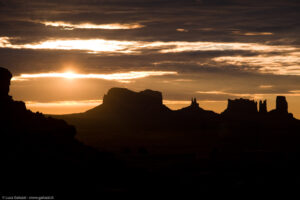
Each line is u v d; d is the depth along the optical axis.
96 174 77.06
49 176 68.75
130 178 81.69
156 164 117.06
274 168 119.12
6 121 81.12
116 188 72.62
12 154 71.12
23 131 80.25
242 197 81.69
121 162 90.44
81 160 79.31
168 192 77.75
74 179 70.69
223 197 80.19
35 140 79.25
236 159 139.50
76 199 64.81
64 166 73.62
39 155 73.50
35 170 68.94
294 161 136.38
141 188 76.31
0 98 85.38
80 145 87.62
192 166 117.44
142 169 94.81
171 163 121.75
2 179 64.50
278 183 93.12
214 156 147.00
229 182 91.56
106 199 67.38
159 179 86.00
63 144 83.25
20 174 66.88
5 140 74.62
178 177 92.75
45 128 86.12
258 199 81.50
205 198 78.00
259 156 150.38
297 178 100.56
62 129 88.25
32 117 88.19
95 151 88.00
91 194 67.81
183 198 75.81
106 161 84.75
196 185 85.56
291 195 85.12
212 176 97.88
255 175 104.75
